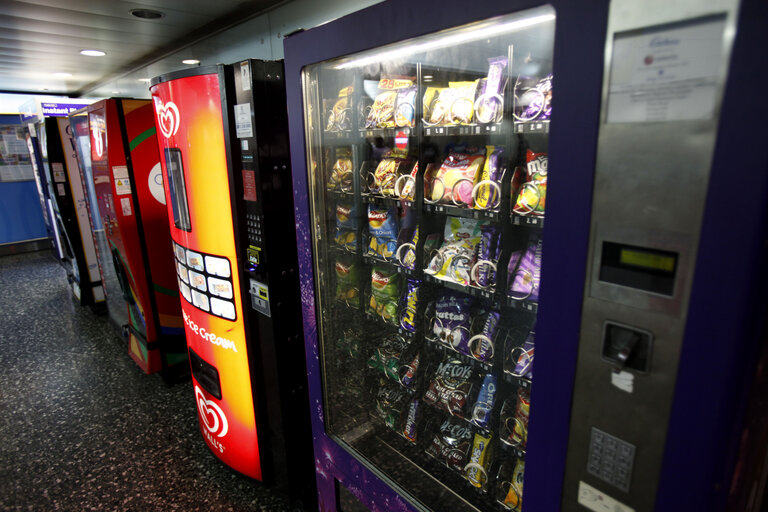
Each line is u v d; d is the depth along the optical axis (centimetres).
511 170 122
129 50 404
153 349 307
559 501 92
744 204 59
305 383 190
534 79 113
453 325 145
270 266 168
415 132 137
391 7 101
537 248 122
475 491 150
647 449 76
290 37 133
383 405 178
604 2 66
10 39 358
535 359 88
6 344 367
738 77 57
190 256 192
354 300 177
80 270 422
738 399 67
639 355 74
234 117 164
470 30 92
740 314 62
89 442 242
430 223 153
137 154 271
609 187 71
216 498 201
